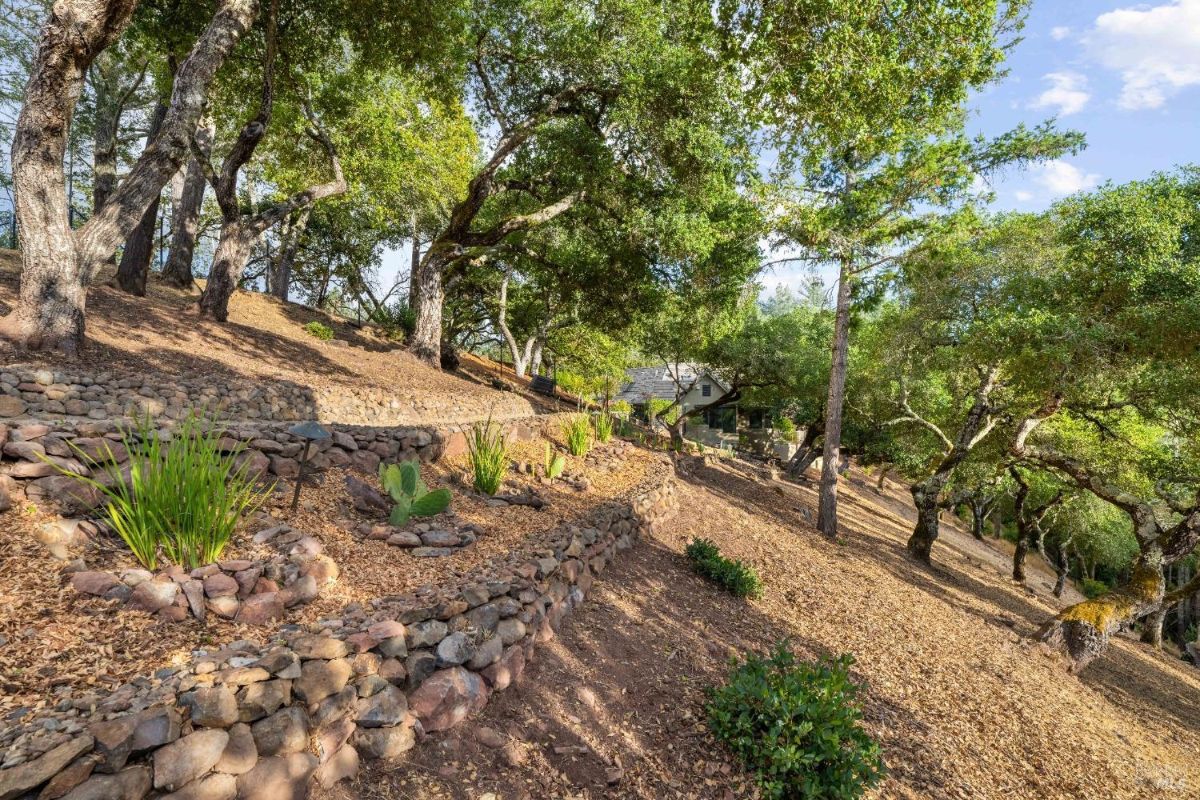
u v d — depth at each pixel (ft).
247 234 47.73
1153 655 53.78
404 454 22.68
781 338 85.35
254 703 8.34
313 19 42.68
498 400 54.03
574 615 17.40
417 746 10.41
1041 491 75.41
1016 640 35.96
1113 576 130.00
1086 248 42.09
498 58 54.80
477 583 13.88
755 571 29.76
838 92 22.16
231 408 29.01
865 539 54.24
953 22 20.68
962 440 55.16
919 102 23.97
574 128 50.93
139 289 46.19
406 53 43.75
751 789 12.46
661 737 13.52
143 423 14.94
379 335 72.49
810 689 14.38
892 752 16.90
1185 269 37.63
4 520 10.91
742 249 49.96
